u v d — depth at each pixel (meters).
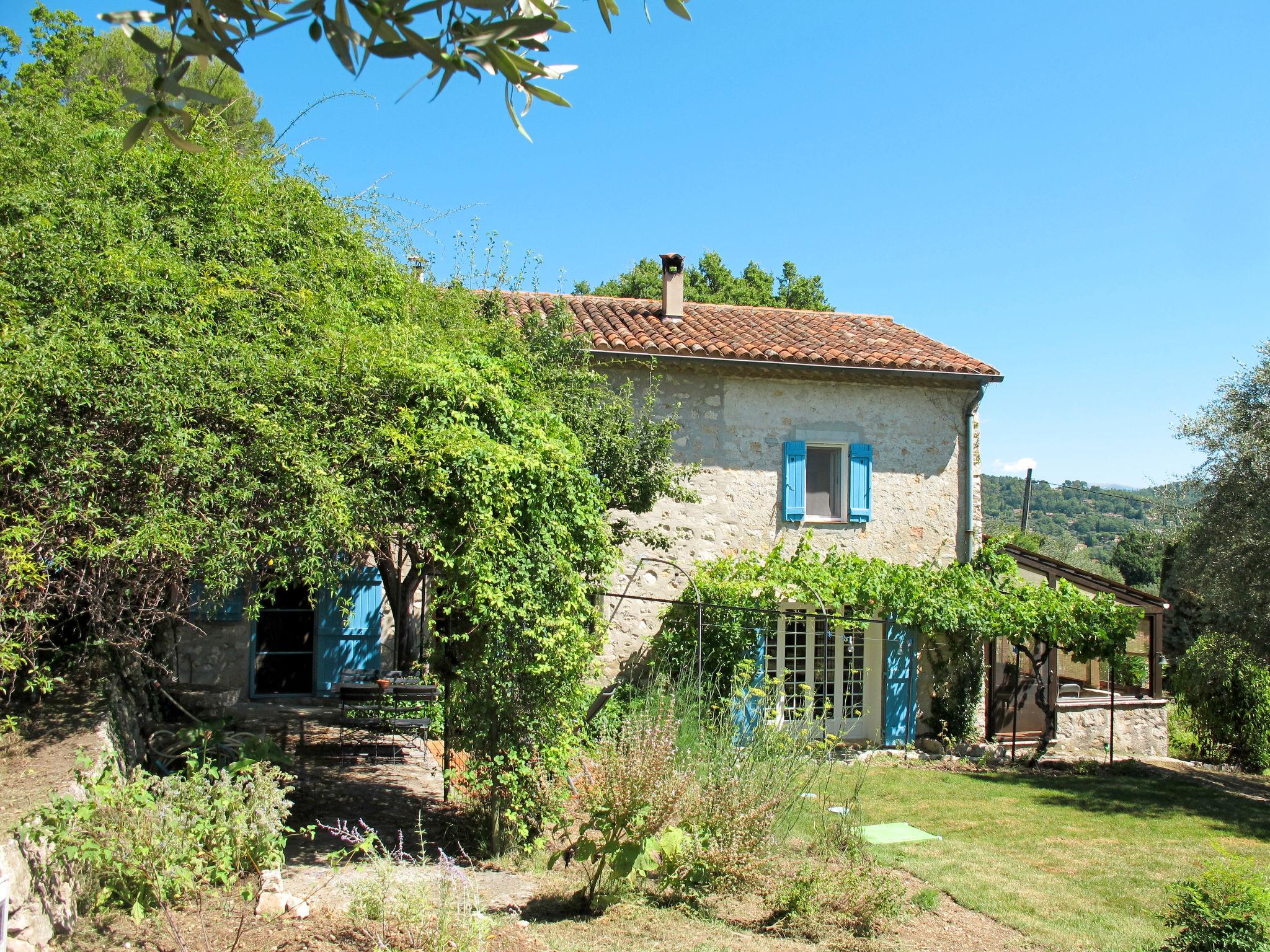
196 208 6.97
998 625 12.85
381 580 13.61
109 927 5.07
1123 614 13.30
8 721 6.00
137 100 1.90
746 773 6.73
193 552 5.69
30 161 6.32
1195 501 13.11
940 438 13.73
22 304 5.65
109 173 6.69
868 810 9.55
